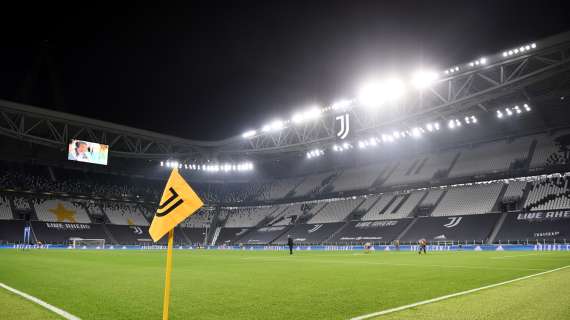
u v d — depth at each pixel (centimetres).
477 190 5553
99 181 7362
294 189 7688
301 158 8144
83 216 6744
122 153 6119
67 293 976
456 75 4084
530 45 3591
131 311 742
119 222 6994
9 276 1401
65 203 6806
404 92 4488
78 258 2702
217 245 7031
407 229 5453
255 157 7344
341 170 7631
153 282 1227
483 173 5559
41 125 5947
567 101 5128
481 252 3753
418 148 6825
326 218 6606
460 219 5184
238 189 8275
